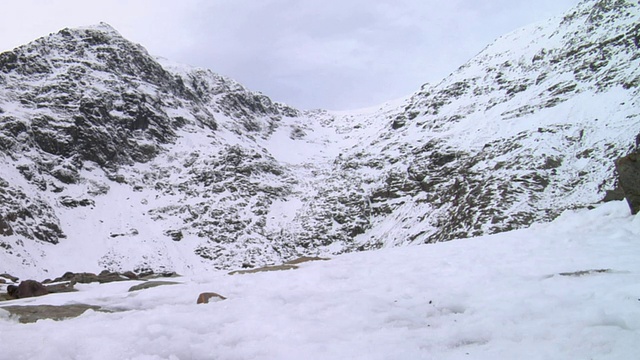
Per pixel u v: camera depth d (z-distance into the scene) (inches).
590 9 6136.8
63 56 6633.9
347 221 4832.7
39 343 211.6
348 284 375.6
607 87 4296.3
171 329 232.2
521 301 271.7
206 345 213.6
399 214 4598.9
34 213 3993.6
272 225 5019.7
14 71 5935.0
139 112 6092.5
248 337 232.2
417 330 233.3
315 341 220.8
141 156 5634.8
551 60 5689.0
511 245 516.4
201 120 7003.0
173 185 5344.5
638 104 3752.5
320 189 5620.1
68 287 501.0
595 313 224.8
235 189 5428.2
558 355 184.1
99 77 6378.0
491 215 3080.7
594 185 3021.7
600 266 345.7
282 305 299.4
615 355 177.3
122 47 7327.8
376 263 487.2
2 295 475.5
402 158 5585.6
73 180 4803.2
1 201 3818.9
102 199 4781.0
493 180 3531.0
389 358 193.6
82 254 3882.9
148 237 4360.2
